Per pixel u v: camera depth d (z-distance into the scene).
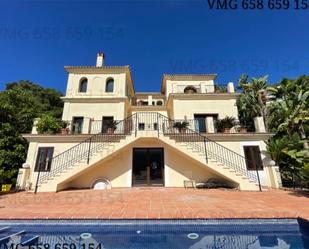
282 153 11.01
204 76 16.67
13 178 11.52
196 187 10.27
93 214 4.47
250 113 18.89
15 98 14.95
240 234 3.95
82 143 10.88
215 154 10.63
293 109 14.97
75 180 10.64
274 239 3.76
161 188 10.08
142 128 11.54
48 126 11.84
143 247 3.47
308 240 3.73
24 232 4.05
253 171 10.72
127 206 5.42
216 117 13.48
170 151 11.38
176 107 13.59
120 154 11.20
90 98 14.35
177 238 3.81
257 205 5.48
